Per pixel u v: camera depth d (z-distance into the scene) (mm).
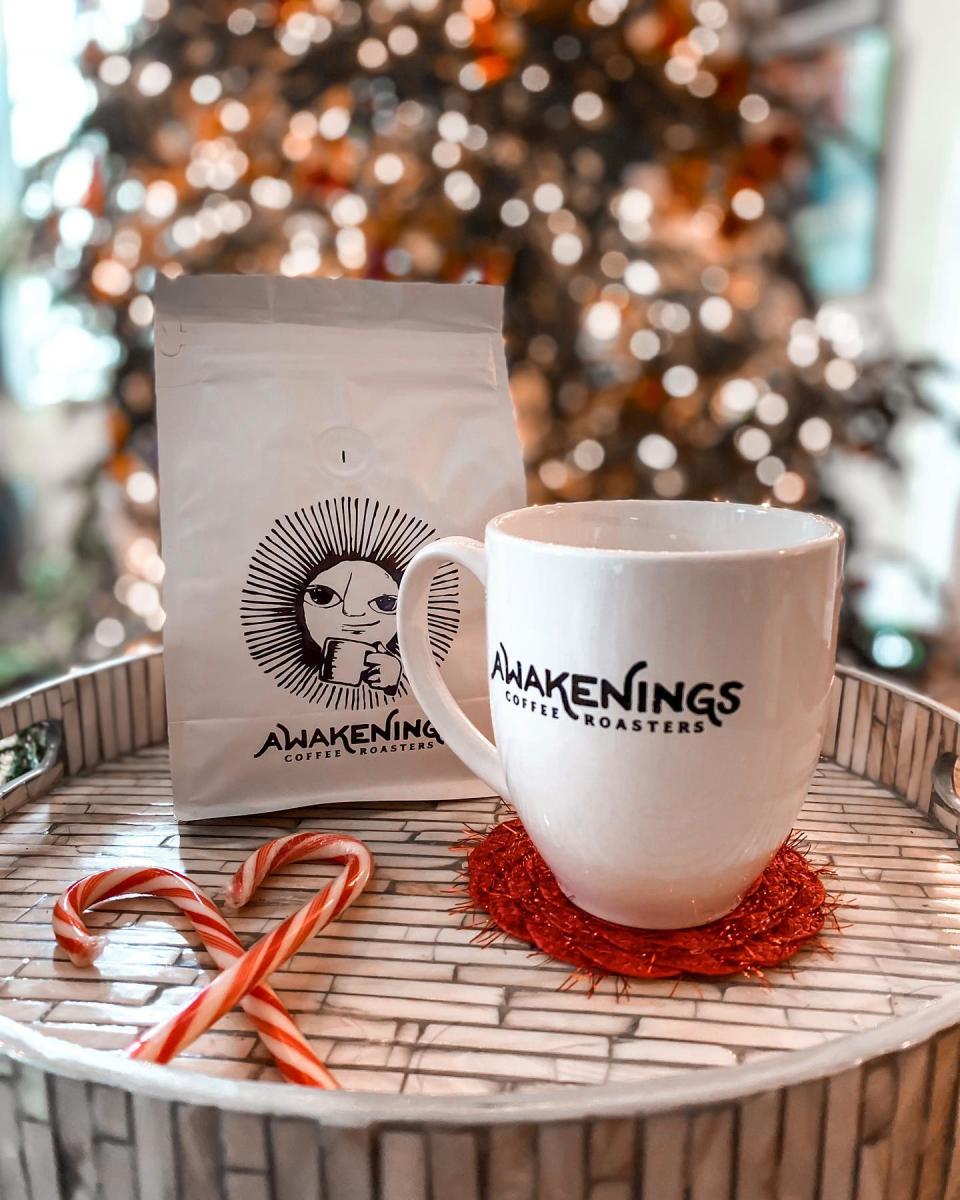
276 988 336
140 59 1144
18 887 407
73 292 1214
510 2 1152
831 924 375
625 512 432
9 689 1515
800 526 383
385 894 403
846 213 1741
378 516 484
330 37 1143
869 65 1683
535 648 337
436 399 495
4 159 1660
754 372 1250
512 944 365
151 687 584
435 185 1159
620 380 1247
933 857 430
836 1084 262
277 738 478
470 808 492
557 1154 249
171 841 454
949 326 1765
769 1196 266
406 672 418
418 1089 285
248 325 473
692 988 335
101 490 1346
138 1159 260
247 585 470
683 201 1236
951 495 1776
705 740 321
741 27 1347
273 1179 253
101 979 342
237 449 469
